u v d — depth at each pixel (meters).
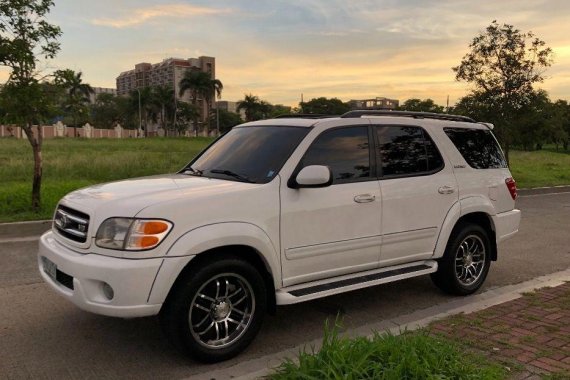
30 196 11.23
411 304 5.55
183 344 3.85
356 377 3.12
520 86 19.05
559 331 4.42
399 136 5.30
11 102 9.87
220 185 4.25
